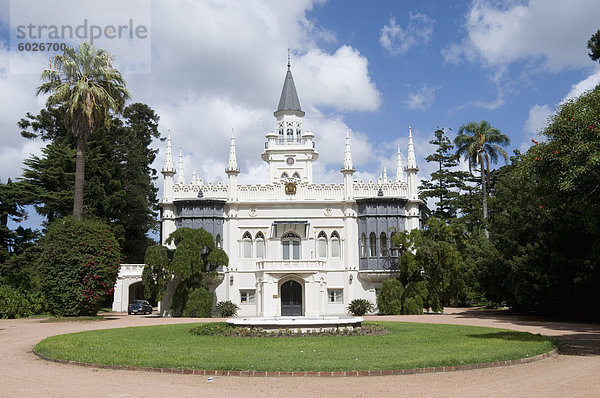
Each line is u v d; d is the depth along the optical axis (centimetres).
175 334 2497
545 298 3656
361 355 1708
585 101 2045
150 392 1217
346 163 5006
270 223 4956
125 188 6381
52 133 6456
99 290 3869
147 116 8000
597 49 3756
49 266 3797
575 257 3425
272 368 1448
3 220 4912
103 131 6144
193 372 1441
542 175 2170
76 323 3425
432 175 8069
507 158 6197
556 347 1912
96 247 3869
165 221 4938
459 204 7594
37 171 5472
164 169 5006
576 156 1925
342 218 4969
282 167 5903
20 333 2703
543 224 3797
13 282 4591
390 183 5034
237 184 5009
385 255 4850
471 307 6119
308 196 5006
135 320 3828
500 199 4647
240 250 4938
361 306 4584
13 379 1377
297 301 4722
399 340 2183
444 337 2289
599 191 2072
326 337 2325
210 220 4850
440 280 4416
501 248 4191
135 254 6625
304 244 4931
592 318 3647
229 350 1858
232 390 1238
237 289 4850
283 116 6141
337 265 4897
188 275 4306
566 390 1226
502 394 1188
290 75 6331
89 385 1295
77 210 4184
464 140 6244
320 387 1268
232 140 5062
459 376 1402
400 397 1160
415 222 4975
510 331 2562
